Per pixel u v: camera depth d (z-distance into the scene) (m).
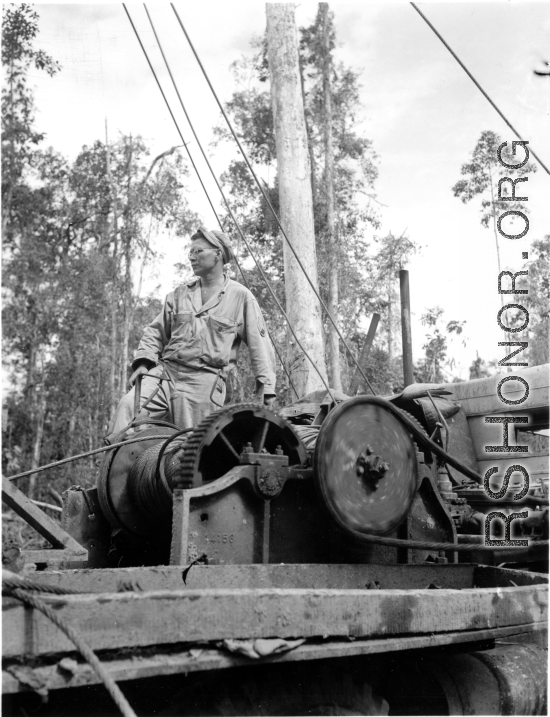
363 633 3.72
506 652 4.89
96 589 3.99
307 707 3.72
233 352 6.32
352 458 4.54
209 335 6.12
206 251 6.25
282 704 3.62
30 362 21.39
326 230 24.95
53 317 21.52
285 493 4.57
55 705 3.45
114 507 5.32
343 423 4.52
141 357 6.23
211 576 4.05
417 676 4.56
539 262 11.68
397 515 4.71
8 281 21.31
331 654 3.56
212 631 3.18
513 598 4.54
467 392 6.85
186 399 6.01
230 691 3.53
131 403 6.19
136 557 5.65
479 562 6.13
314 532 4.66
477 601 4.32
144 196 25.05
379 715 4.11
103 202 25.03
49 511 19.39
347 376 23.38
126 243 24.89
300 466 4.59
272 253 23.84
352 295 24.92
